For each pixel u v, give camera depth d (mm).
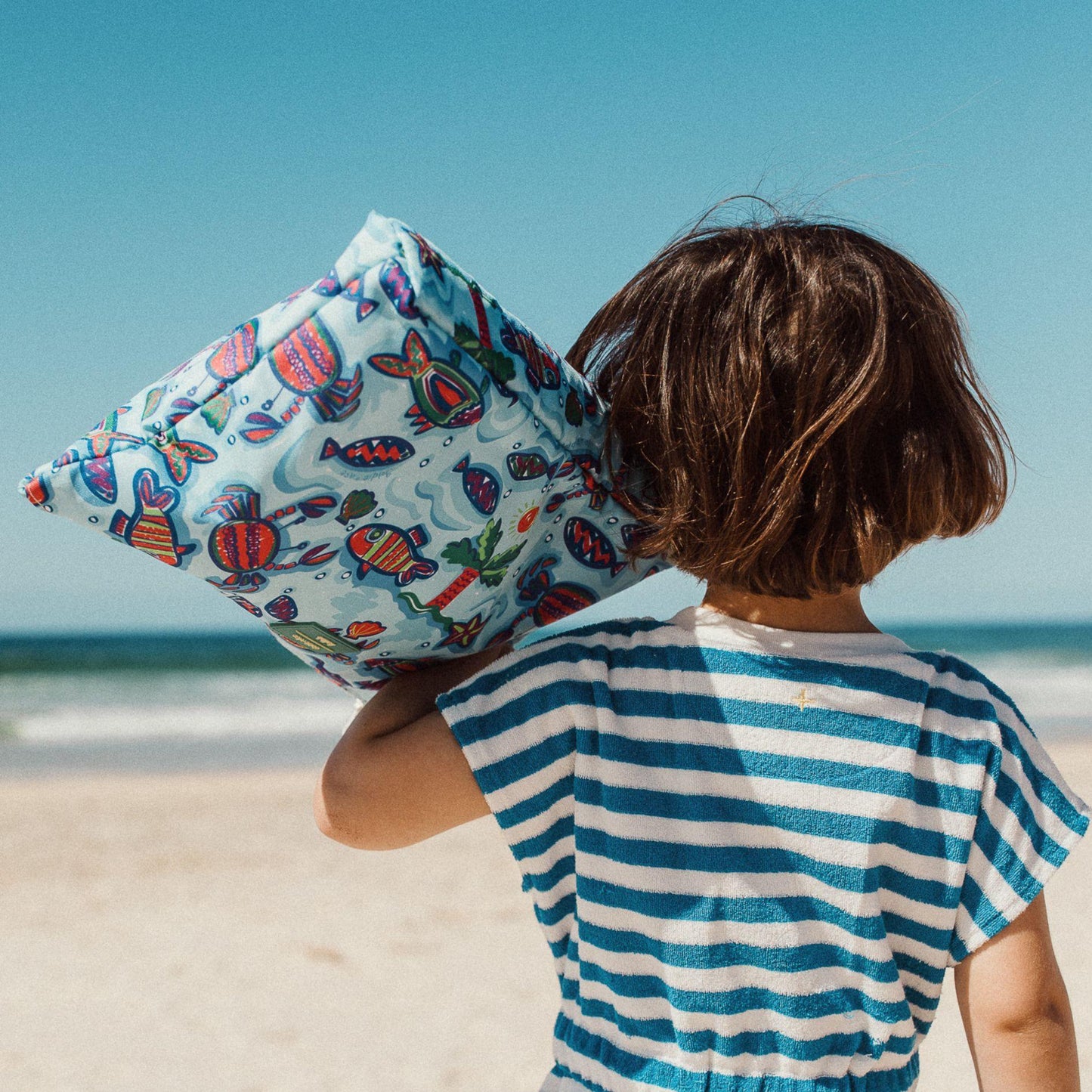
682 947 996
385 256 863
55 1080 3820
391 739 1112
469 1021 4312
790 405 991
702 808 1015
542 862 1094
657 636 1094
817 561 995
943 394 1028
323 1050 4051
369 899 6113
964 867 962
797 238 1070
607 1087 1024
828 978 975
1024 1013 938
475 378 910
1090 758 13055
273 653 31500
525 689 1086
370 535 971
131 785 11078
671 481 1051
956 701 1013
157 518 927
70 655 30797
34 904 6059
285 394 880
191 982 4762
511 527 1037
